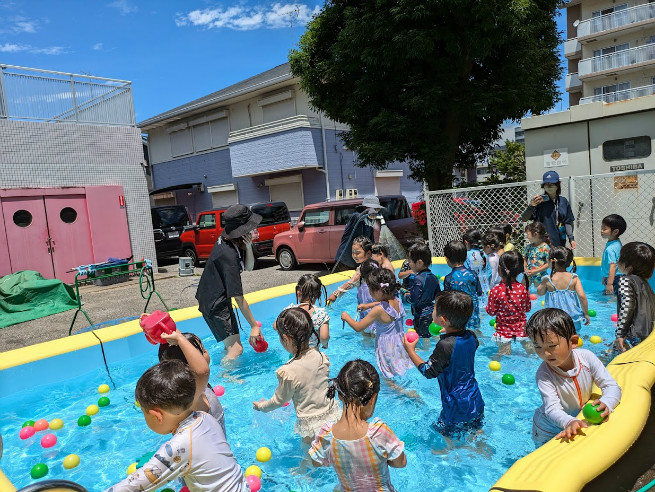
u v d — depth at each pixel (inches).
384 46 415.5
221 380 187.3
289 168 727.1
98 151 483.8
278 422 149.7
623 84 1207.6
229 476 87.2
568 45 1359.5
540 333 99.4
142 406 83.8
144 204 521.0
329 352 208.5
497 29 417.4
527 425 135.6
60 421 157.8
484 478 112.7
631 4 1182.9
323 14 478.6
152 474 79.6
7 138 421.1
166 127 955.3
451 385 126.8
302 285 174.2
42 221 435.5
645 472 88.4
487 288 259.1
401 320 174.4
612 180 310.7
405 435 133.6
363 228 323.9
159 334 106.0
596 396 106.7
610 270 217.8
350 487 93.8
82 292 425.1
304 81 502.9
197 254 587.8
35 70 443.2
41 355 198.1
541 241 258.1
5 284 337.7
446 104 455.2
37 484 65.2
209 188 882.1
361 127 475.8
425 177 504.7
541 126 339.6
